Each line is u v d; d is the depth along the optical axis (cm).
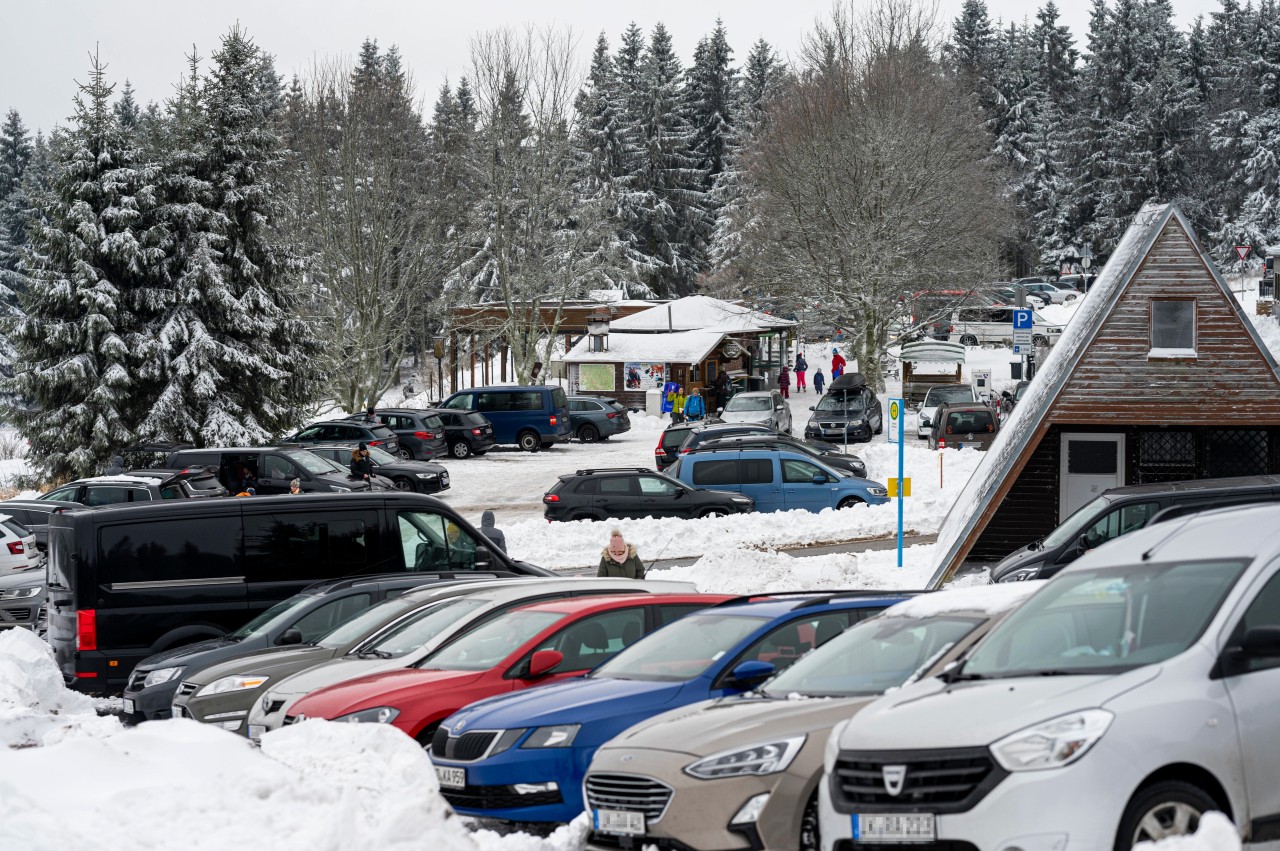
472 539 3619
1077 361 4900
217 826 1185
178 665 2811
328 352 12019
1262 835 1173
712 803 1427
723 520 5959
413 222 12656
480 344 15662
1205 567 1312
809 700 1548
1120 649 1276
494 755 1767
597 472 6316
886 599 1922
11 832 1095
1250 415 4834
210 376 9462
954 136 12375
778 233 12481
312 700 2138
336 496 3478
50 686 2809
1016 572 3444
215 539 3347
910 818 1195
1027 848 1133
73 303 9362
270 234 10206
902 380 12862
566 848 1539
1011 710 1205
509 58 13488
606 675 1919
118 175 9431
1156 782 1153
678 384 13488
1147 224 5000
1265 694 1196
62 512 3338
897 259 11969
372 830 1166
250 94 10206
